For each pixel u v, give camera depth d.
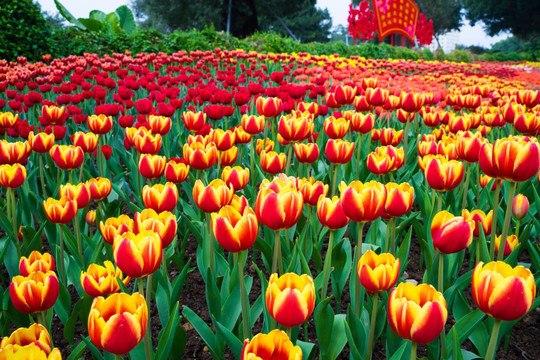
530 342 2.47
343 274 2.54
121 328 1.26
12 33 11.08
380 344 2.43
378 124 5.75
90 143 3.26
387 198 2.11
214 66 10.81
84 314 2.24
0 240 2.77
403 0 30.14
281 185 1.94
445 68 14.27
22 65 9.02
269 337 1.18
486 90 6.06
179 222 3.21
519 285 1.33
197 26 44.44
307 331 2.50
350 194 1.79
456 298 2.23
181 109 6.15
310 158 2.85
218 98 5.21
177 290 2.19
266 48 17.98
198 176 3.27
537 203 2.98
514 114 3.76
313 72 8.88
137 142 3.12
